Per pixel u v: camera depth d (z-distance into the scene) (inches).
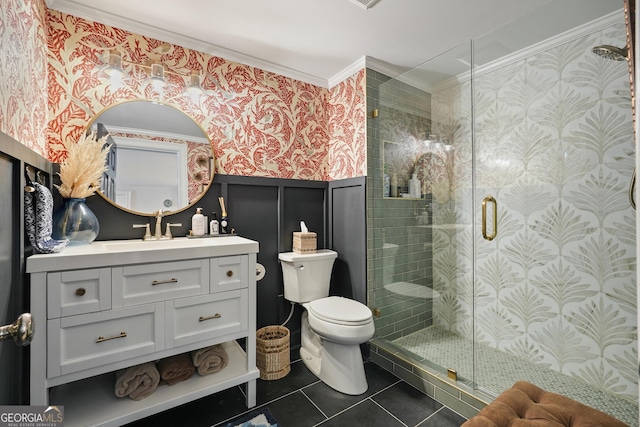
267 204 90.1
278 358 74.7
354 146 92.1
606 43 62.2
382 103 90.1
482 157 85.0
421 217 91.4
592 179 66.2
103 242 64.5
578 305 69.2
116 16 66.1
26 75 46.4
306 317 85.7
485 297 86.0
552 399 42.1
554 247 72.9
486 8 64.9
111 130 67.3
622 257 62.7
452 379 66.5
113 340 48.9
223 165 81.7
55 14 61.6
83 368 46.4
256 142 87.2
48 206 48.7
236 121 83.8
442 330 91.6
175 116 74.8
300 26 71.1
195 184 77.1
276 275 91.6
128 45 69.2
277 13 66.2
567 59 68.3
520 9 65.4
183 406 63.4
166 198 73.4
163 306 53.1
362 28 72.2
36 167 49.7
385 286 89.5
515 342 79.9
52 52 61.2
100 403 52.9
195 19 68.1
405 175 90.7
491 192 83.6
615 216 63.4
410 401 66.4
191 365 61.6
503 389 64.6
